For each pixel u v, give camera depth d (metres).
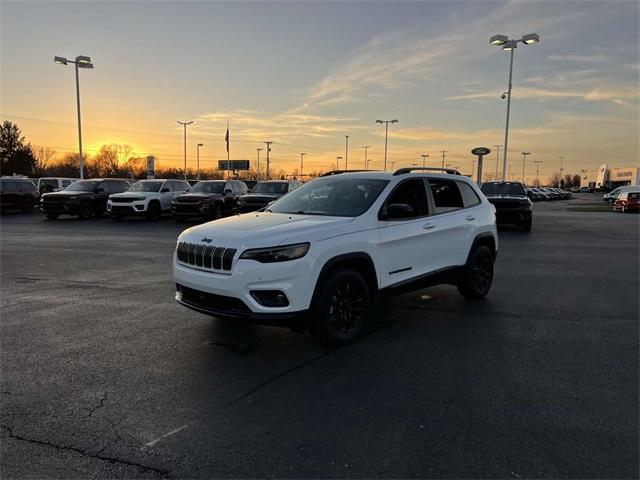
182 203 20.55
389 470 2.81
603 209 39.69
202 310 4.67
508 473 2.78
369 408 3.58
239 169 94.69
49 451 3.01
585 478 2.74
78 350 4.80
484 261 7.02
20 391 3.87
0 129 82.00
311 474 2.78
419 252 5.81
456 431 3.24
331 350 4.82
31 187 26.52
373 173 6.14
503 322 5.83
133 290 7.52
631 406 3.61
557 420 3.40
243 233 4.58
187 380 4.08
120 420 3.40
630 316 6.12
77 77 32.66
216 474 2.78
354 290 5.00
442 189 6.46
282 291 4.37
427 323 5.78
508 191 18.75
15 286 7.81
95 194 22.88
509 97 28.06
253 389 3.91
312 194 6.02
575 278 8.69
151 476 2.76
